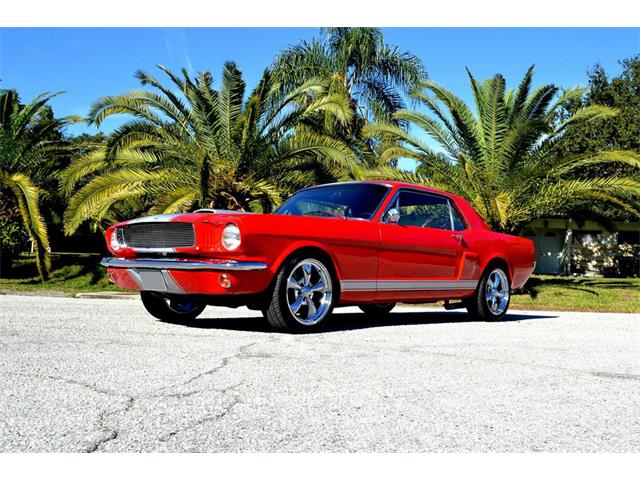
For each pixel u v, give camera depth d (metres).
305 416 2.89
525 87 14.99
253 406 3.02
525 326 6.94
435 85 15.14
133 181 14.33
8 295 12.12
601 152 14.30
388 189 6.52
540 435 2.72
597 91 26.00
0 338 4.89
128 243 5.89
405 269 6.40
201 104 14.48
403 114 15.57
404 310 9.66
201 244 5.28
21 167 17.62
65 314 6.92
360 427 2.76
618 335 6.36
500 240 7.56
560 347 5.24
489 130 15.46
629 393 3.53
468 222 7.31
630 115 24.28
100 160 14.99
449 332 6.01
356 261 5.95
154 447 2.46
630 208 14.92
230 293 5.21
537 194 15.05
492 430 2.77
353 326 6.36
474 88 15.82
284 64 22.17
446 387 3.54
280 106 14.74
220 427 2.70
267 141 14.88
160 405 3.00
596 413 3.09
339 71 22.36
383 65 23.06
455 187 15.46
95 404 3.00
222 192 14.94
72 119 17.50
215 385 3.41
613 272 26.83
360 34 22.36
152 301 6.27
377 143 22.08
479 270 7.26
